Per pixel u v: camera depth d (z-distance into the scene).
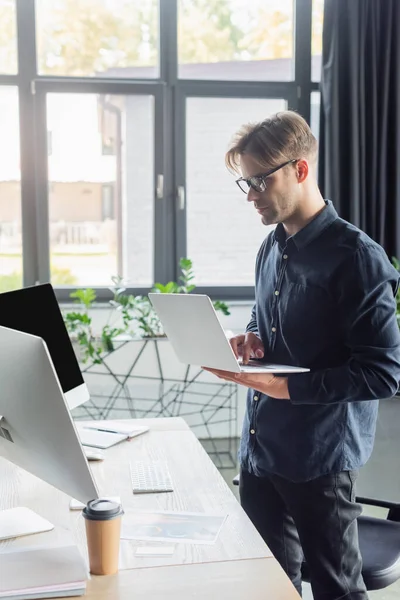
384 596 2.74
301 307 1.82
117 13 4.29
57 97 4.29
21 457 1.47
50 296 2.05
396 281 1.76
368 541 1.97
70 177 4.36
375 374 1.69
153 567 1.33
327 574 1.79
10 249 4.37
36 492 1.70
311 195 1.83
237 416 4.44
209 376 4.39
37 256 4.37
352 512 1.81
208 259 4.50
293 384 1.74
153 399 4.35
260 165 1.77
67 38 4.27
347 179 4.20
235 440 4.47
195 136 4.42
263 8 4.38
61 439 1.27
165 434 2.21
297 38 4.39
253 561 1.35
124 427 2.25
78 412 4.29
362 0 4.07
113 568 1.30
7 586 1.20
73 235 4.39
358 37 4.09
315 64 4.45
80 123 4.32
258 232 4.51
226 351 1.68
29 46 4.23
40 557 1.31
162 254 4.43
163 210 4.41
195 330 1.74
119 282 4.28
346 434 1.80
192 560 1.35
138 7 4.30
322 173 4.25
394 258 4.08
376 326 1.70
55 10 4.25
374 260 1.72
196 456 1.99
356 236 1.76
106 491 1.71
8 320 1.88
